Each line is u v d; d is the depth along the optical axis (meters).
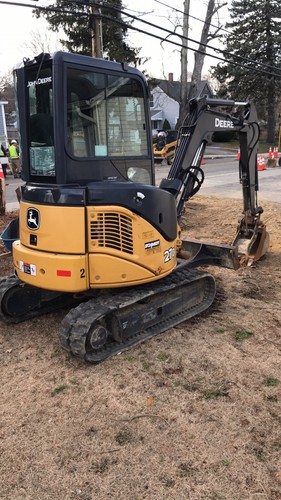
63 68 3.67
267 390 3.73
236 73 37.78
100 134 4.07
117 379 3.90
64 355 4.32
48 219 3.85
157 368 4.06
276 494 2.72
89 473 2.90
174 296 4.84
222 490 2.75
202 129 5.18
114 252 3.94
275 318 5.09
